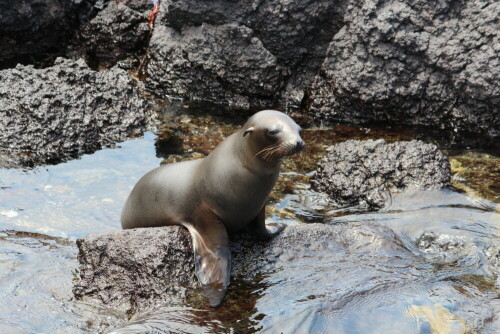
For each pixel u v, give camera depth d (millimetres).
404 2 14891
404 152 12914
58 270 9602
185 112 15836
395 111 15422
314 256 9609
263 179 9070
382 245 10008
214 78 16438
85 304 8695
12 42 17984
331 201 12344
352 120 15797
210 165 9234
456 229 11039
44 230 10898
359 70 15211
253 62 16062
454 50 14602
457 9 14766
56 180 12555
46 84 14469
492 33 14359
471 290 8977
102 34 18453
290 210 11906
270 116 8859
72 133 13914
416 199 12219
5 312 8492
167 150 13867
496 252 10164
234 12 15953
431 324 8117
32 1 17578
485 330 7992
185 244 9102
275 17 15836
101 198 11984
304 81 16469
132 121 14734
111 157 13539
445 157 13047
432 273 9391
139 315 8344
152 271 8773
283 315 8219
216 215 9312
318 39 16172
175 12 16297
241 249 9602
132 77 17594
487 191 12508
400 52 14922
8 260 9836
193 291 8641
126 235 9133
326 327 8008
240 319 8148
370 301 8531
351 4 15406
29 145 13523
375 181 12516
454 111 15055
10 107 13922
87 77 15008
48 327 8219
